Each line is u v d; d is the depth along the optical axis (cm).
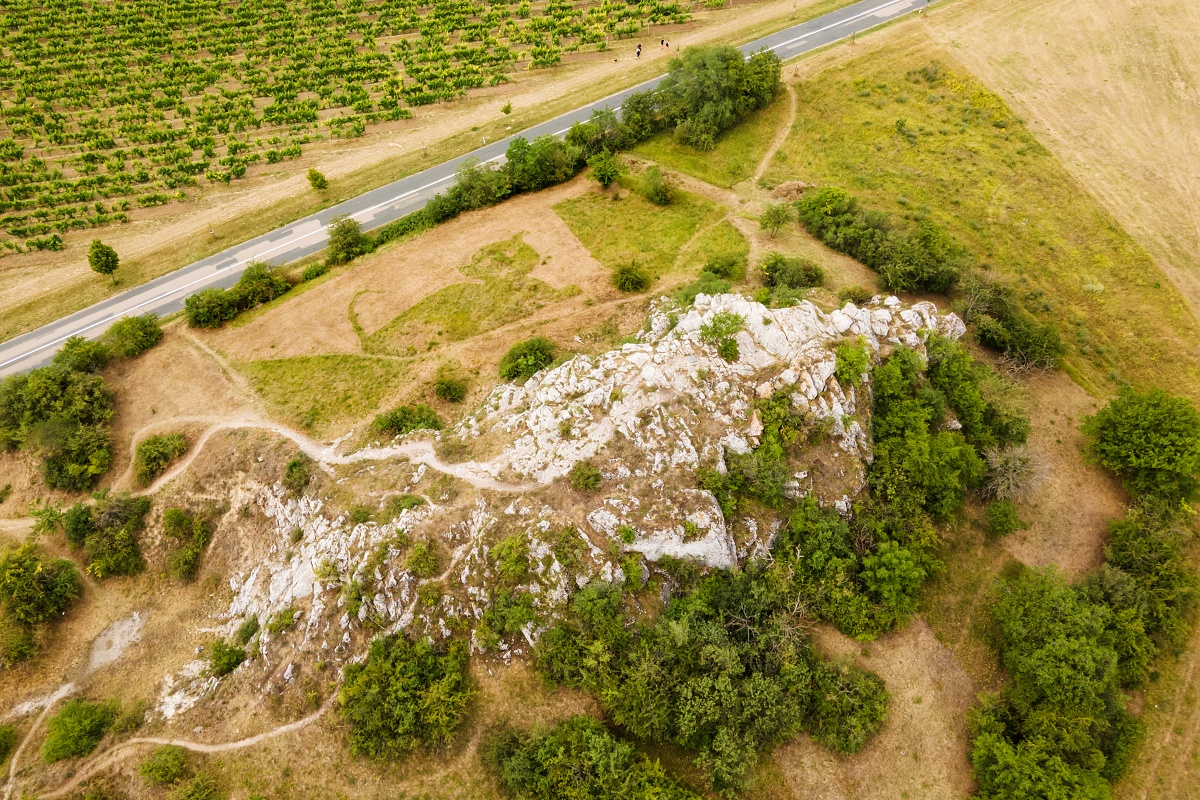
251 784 5075
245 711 5403
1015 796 4769
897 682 5509
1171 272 8512
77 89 12006
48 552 6619
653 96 10675
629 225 9338
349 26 13512
